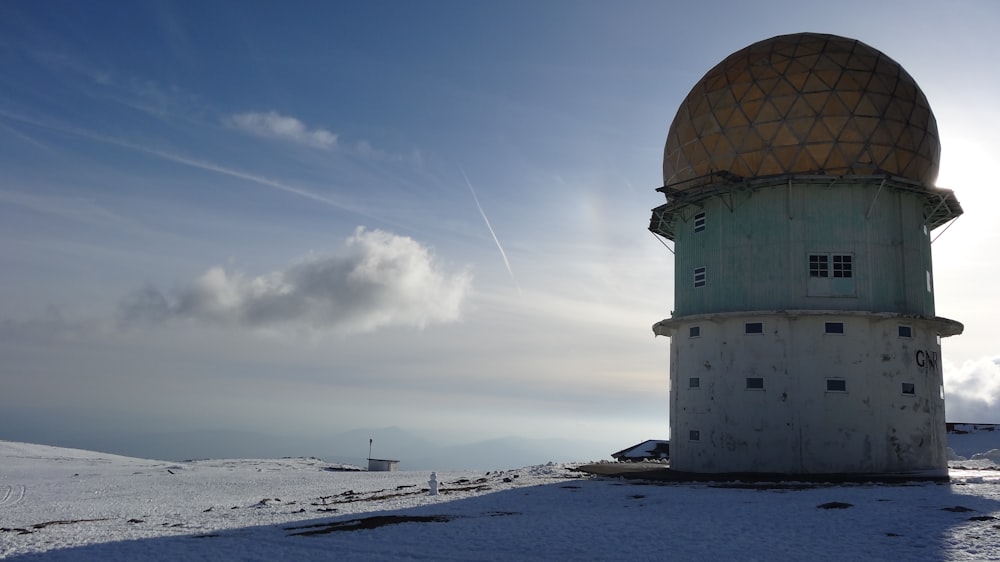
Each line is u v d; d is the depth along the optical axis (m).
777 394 33.22
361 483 41.81
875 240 34.53
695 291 37.16
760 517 20.69
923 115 36.12
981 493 24.70
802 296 34.06
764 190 35.31
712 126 36.34
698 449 35.00
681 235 38.78
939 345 36.28
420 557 16.58
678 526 19.56
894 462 32.66
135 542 19.91
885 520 19.64
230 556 17.25
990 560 15.07
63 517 29.28
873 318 33.34
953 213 37.62
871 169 34.53
